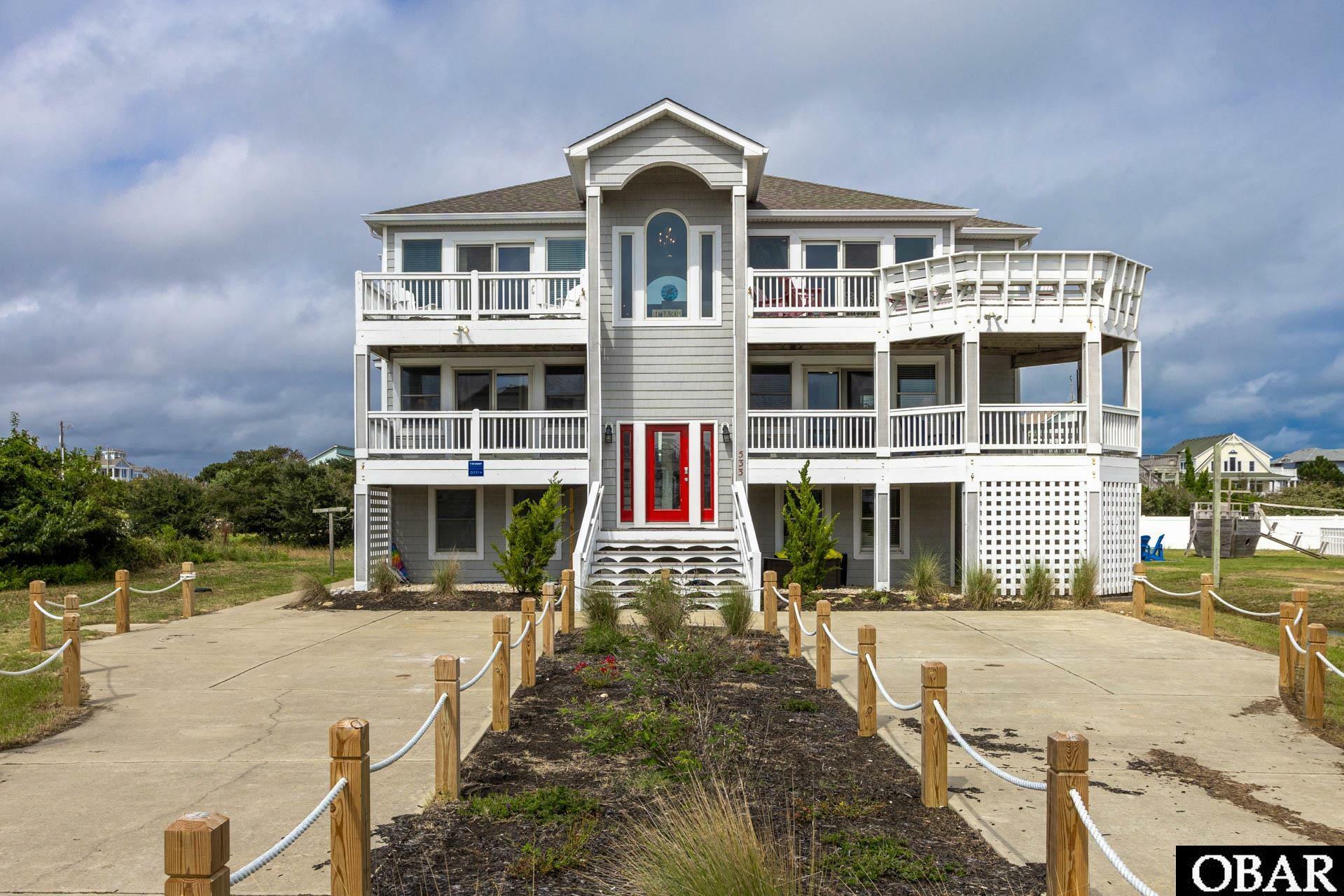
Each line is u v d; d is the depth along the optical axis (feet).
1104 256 58.90
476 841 17.60
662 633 38.99
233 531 137.59
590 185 63.21
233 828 18.66
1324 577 76.23
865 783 21.31
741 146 62.75
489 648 40.55
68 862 16.90
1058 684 32.76
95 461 78.02
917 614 51.88
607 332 66.44
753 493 68.33
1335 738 25.67
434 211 68.69
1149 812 19.61
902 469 61.26
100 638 43.96
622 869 15.66
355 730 14.32
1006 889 15.43
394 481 62.80
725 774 21.40
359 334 63.10
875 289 63.67
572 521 68.59
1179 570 84.99
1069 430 59.36
